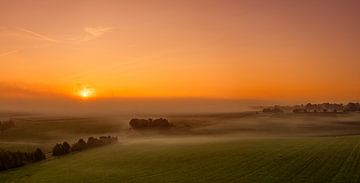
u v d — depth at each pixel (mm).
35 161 75125
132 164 64312
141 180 50781
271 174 49219
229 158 63406
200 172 53688
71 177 55750
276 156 62125
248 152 68250
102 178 53594
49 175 58625
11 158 69562
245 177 48531
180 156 69000
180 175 52500
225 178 48750
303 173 48375
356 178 43625
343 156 58031
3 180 57750
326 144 74062
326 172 47938
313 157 58906
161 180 50000
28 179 56625
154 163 63906
